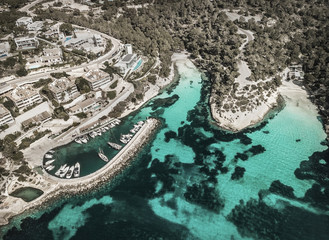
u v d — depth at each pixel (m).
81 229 158.25
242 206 171.62
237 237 155.88
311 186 183.38
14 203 168.12
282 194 178.38
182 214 167.00
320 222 162.75
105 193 177.75
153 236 155.38
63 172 188.00
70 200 172.88
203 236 156.00
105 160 197.25
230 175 190.75
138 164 197.75
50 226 159.62
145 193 178.50
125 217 164.62
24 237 154.38
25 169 185.88
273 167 196.38
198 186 183.38
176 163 199.38
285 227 160.38
